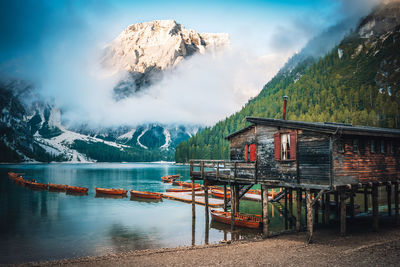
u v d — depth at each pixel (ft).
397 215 78.84
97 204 142.92
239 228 88.79
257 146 74.79
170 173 433.89
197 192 172.65
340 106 571.28
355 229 74.74
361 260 48.55
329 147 58.59
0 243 76.23
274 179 69.41
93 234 85.30
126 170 538.88
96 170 536.83
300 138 64.13
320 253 53.47
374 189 70.79
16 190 203.31
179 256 56.65
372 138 70.69
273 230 85.20
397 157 78.59
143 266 51.11
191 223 97.81
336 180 58.70
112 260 55.57
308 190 61.98
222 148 579.89
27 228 93.56
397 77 639.76
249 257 53.36
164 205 137.18
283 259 50.98
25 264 55.21
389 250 53.83
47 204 144.15
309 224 61.67
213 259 53.42
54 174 400.67
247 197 145.59
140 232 87.04
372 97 588.91
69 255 66.03
